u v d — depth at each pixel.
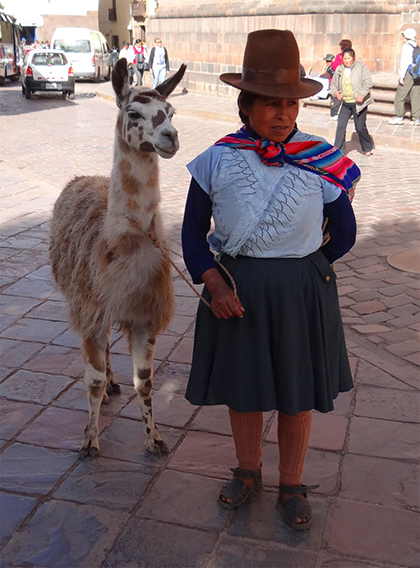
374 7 17.05
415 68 13.16
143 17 35.34
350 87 10.96
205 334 2.72
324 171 2.49
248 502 2.99
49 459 3.33
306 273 2.56
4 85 28.06
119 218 2.99
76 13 44.91
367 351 4.45
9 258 6.38
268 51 2.33
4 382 4.09
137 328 3.28
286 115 2.41
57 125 15.98
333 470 3.22
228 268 2.60
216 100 19.70
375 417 3.68
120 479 3.17
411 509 2.96
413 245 6.65
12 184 9.55
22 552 2.70
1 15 28.16
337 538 2.78
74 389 4.02
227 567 2.62
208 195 2.57
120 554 2.69
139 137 2.83
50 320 5.02
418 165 10.78
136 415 3.76
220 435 3.55
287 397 2.58
